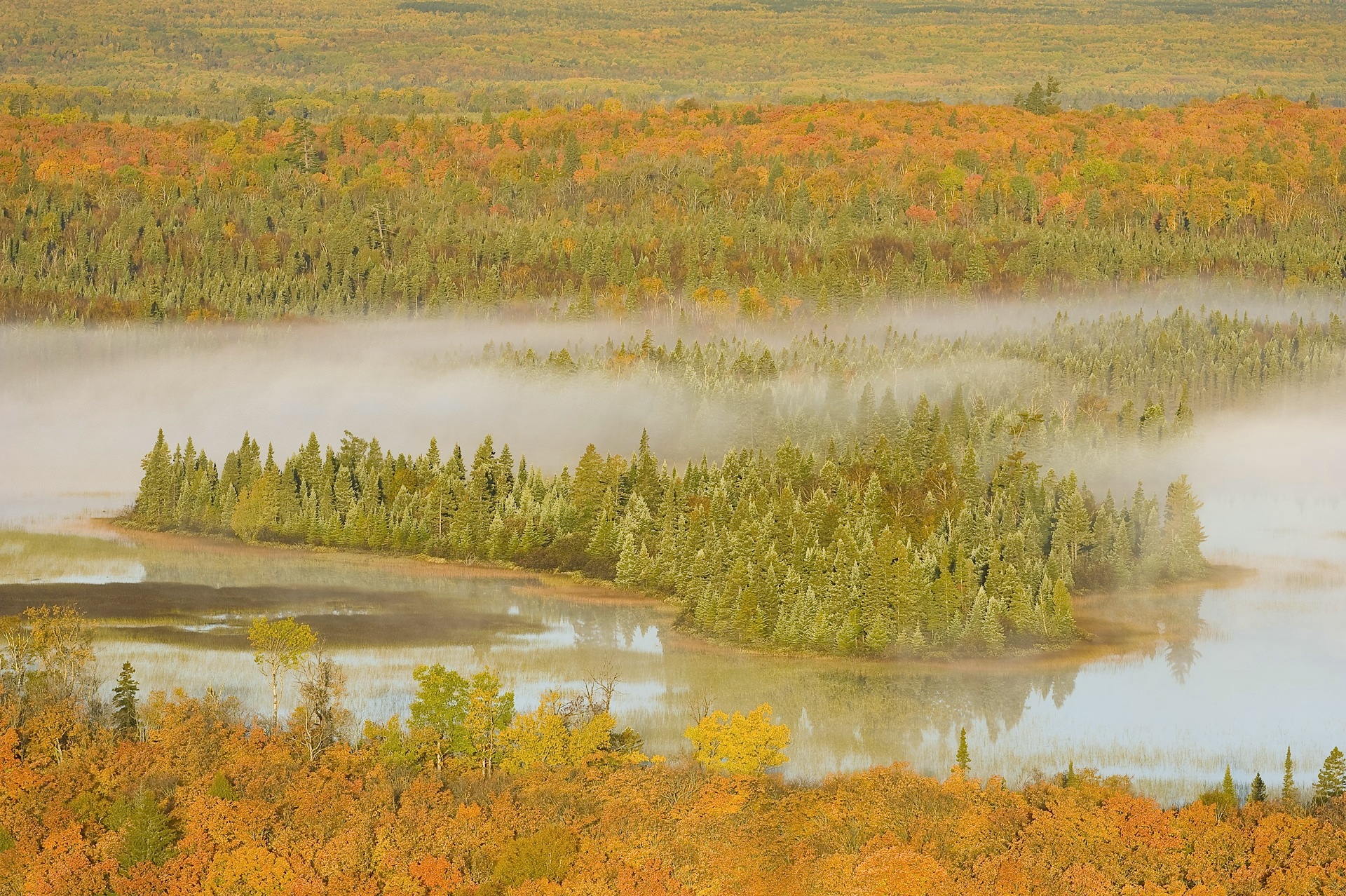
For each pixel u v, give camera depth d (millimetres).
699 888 165250
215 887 162625
